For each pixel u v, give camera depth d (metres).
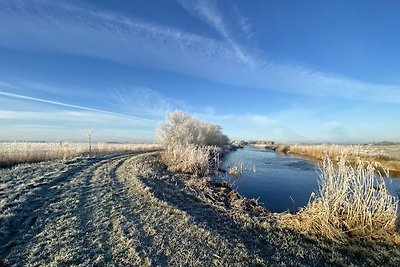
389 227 8.98
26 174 14.95
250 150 66.25
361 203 9.29
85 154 29.09
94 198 11.02
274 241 8.26
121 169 18.48
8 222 8.12
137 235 7.61
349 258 7.63
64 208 9.68
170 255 6.63
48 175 15.02
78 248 6.75
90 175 15.85
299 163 32.62
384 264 7.46
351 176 9.70
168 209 9.98
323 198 9.58
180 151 25.06
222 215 10.47
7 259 6.19
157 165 22.66
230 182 19.67
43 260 6.18
